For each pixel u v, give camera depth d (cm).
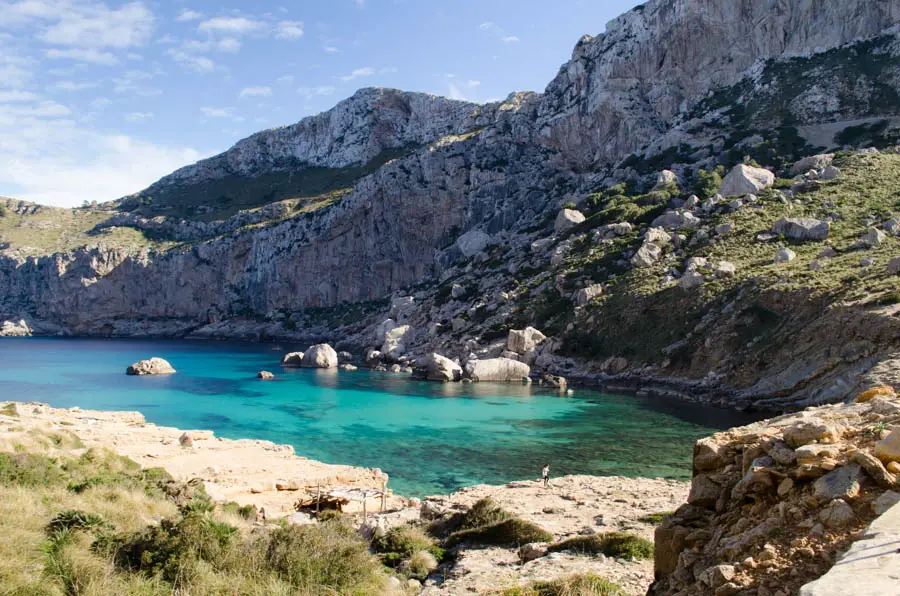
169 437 3888
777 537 713
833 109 10356
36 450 2406
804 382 4903
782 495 785
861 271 5572
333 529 1780
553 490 2816
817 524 684
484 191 13775
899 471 704
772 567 655
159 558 1334
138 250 18050
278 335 14875
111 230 19825
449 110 19925
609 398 6022
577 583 1270
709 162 10294
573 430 4628
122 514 1766
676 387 5994
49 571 1180
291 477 3059
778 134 10256
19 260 18438
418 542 1919
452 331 9269
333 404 5828
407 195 14450
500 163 14038
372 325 12338
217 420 5084
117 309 17525
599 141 13175
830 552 632
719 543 812
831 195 7838
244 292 17062
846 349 4700
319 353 9219
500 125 14800
